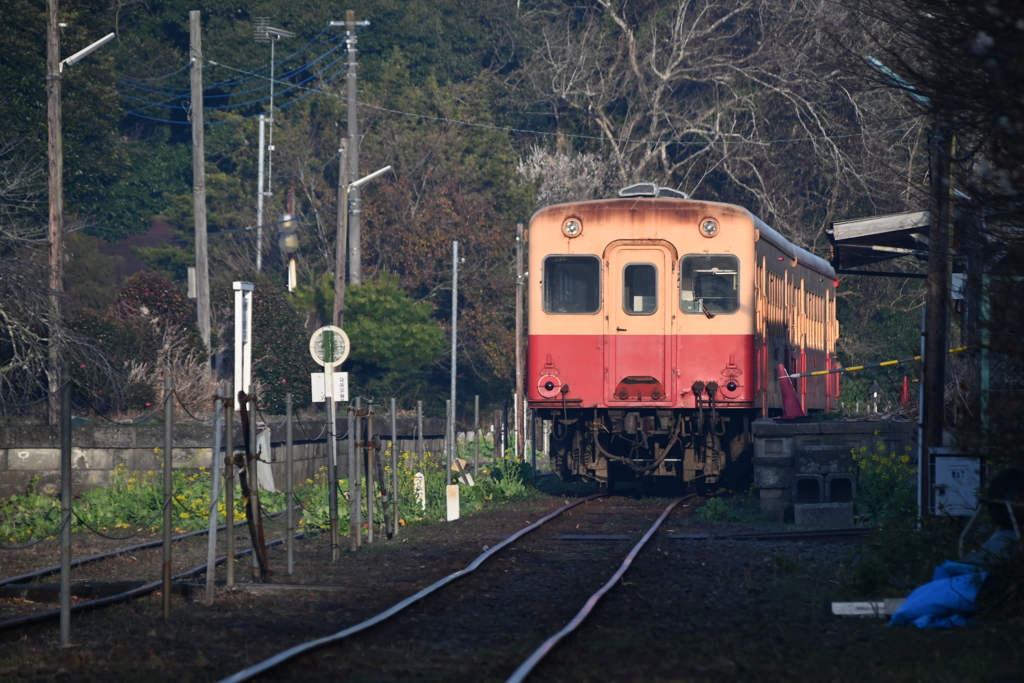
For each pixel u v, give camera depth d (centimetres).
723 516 5838
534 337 6888
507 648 2945
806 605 3506
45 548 5144
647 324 6812
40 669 2703
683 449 7044
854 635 3038
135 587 3906
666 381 6781
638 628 3153
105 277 14738
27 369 7688
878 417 7588
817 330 9856
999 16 3084
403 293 14175
